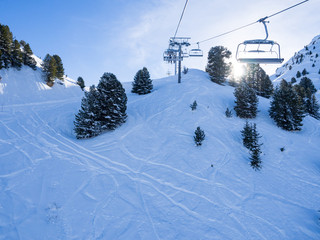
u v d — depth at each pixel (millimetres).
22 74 39875
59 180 12820
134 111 30125
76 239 8406
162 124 24578
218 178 14422
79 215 9883
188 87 40312
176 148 18766
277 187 13664
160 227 9500
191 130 22344
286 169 15867
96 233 8836
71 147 18297
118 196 11781
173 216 10359
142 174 14625
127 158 17000
